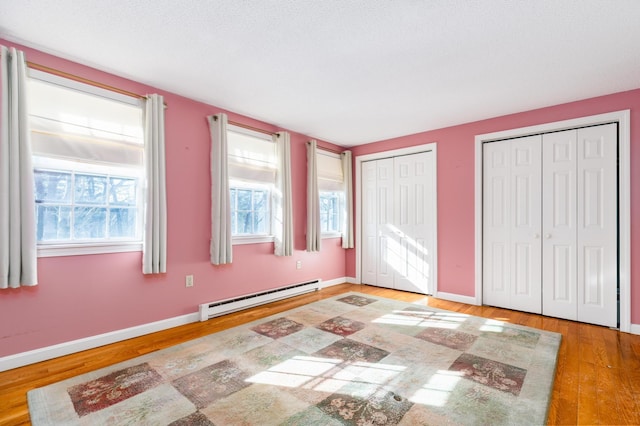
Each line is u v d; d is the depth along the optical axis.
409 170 4.48
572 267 3.23
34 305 2.26
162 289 2.93
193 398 1.81
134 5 1.79
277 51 2.29
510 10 1.81
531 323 3.13
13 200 2.08
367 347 2.52
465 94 3.04
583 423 1.61
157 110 2.80
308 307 3.65
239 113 3.58
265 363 2.24
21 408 1.73
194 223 3.17
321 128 4.15
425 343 2.60
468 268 3.88
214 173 3.26
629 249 2.90
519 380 2.01
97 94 2.54
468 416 1.64
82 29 2.02
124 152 2.67
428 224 4.27
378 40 2.14
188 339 2.69
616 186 3.01
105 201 2.67
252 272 3.72
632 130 2.90
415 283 4.40
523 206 3.53
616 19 1.88
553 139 3.35
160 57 2.38
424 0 1.73
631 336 2.80
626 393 1.88
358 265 5.05
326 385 1.95
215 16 1.89
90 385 1.95
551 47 2.21
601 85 2.83
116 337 2.63
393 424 1.58
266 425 1.57
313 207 4.39
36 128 2.23
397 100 3.20
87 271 2.50
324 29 2.01
